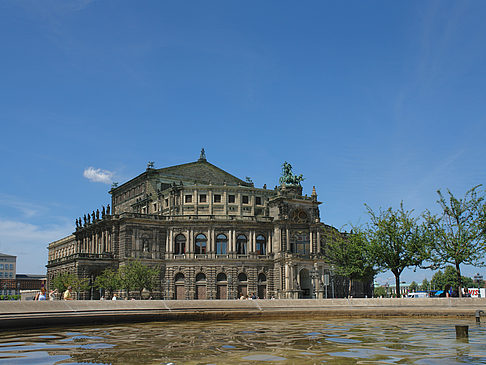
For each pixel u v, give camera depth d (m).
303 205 139.75
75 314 36.09
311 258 135.00
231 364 19.59
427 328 35.00
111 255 132.62
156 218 133.75
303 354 22.31
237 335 29.86
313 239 137.75
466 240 69.94
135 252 129.88
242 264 133.38
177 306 41.47
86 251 154.25
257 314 43.66
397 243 80.69
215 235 134.38
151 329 33.72
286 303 45.47
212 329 33.72
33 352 22.94
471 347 24.69
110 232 136.38
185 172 157.12
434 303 48.94
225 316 42.47
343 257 99.31
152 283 124.81
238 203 142.25
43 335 29.86
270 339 27.88
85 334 30.39
